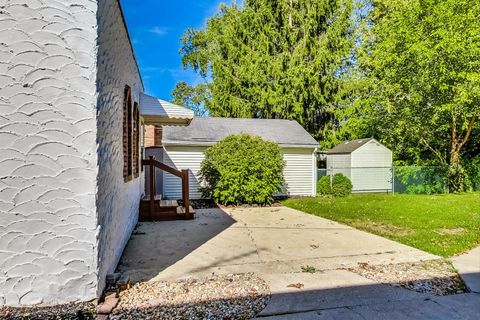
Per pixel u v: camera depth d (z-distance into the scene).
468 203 9.83
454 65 12.02
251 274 3.73
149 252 4.70
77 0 2.77
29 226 2.73
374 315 2.78
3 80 2.68
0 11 2.65
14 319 2.55
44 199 2.75
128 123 5.41
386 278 3.67
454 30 12.09
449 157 15.05
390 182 14.91
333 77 18.50
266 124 14.59
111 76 3.60
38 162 2.74
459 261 4.29
